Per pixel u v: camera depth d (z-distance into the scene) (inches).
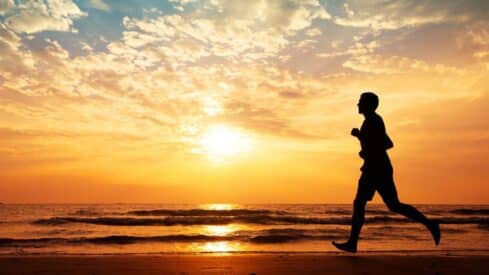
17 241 601.0
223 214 1583.4
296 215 1569.9
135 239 637.3
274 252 333.1
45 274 190.4
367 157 206.7
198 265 219.1
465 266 207.5
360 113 213.9
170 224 1111.0
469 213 1774.1
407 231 788.0
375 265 210.2
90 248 506.3
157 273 192.7
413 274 184.4
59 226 1019.3
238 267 209.9
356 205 214.1
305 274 187.2
